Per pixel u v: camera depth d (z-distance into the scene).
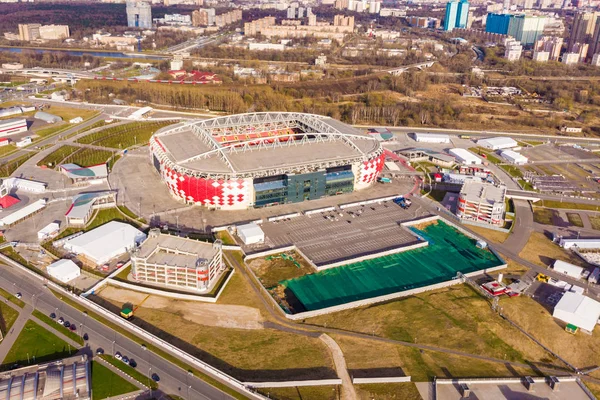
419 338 171.62
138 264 191.75
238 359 158.12
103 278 196.75
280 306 185.38
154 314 177.62
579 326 177.62
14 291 187.00
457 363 161.00
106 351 159.12
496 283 199.75
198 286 189.62
